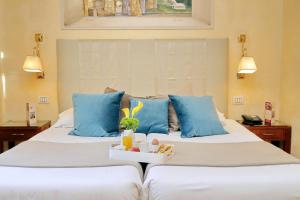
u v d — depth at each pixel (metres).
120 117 2.86
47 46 3.44
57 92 3.46
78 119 2.74
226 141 2.42
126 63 3.44
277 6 3.48
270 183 1.57
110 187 1.51
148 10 3.43
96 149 2.12
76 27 3.43
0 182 1.54
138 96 3.46
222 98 3.49
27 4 3.39
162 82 3.47
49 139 2.49
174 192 1.53
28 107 3.23
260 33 3.50
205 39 3.44
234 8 3.46
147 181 1.58
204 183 1.55
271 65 3.54
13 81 3.46
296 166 1.76
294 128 3.32
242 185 1.55
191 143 2.33
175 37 3.47
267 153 2.00
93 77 3.45
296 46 3.26
